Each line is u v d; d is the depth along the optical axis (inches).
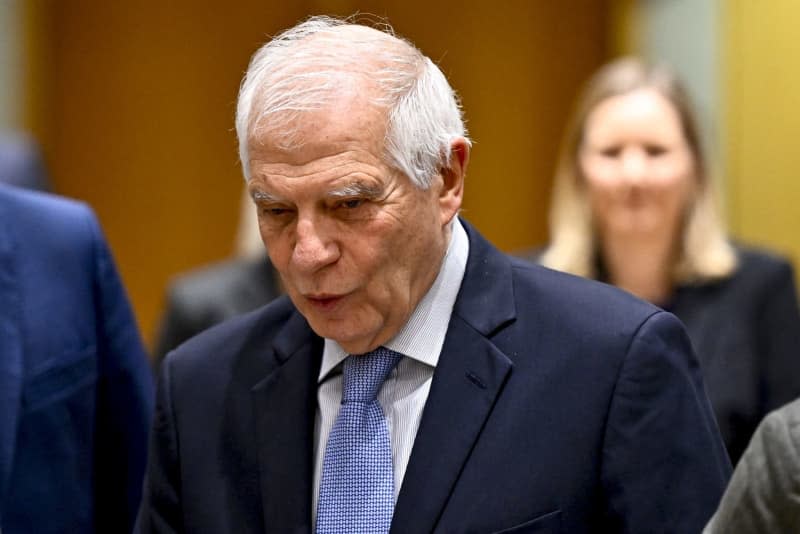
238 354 283.6
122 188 828.6
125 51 821.2
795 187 634.8
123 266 833.5
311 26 259.4
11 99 778.8
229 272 490.3
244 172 255.8
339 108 240.2
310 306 251.3
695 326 416.5
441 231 259.9
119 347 349.4
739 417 406.0
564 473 251.3
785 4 636.1
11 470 321.1
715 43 676.1
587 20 813.2
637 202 422.6
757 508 211.9
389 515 254.7
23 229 340.8
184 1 821.2
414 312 264.1
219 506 270.4
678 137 423.8
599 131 429.1
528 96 818.2
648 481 250.5
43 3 804.6
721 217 430.6
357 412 262.4
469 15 813.9
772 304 421.4
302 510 260.7
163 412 284.2
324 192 239.8
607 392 254.5
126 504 349.1
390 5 812.0
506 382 259.8
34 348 331.9
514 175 824.3
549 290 271.1
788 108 636.7
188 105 826.8
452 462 253.1
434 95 254.2
